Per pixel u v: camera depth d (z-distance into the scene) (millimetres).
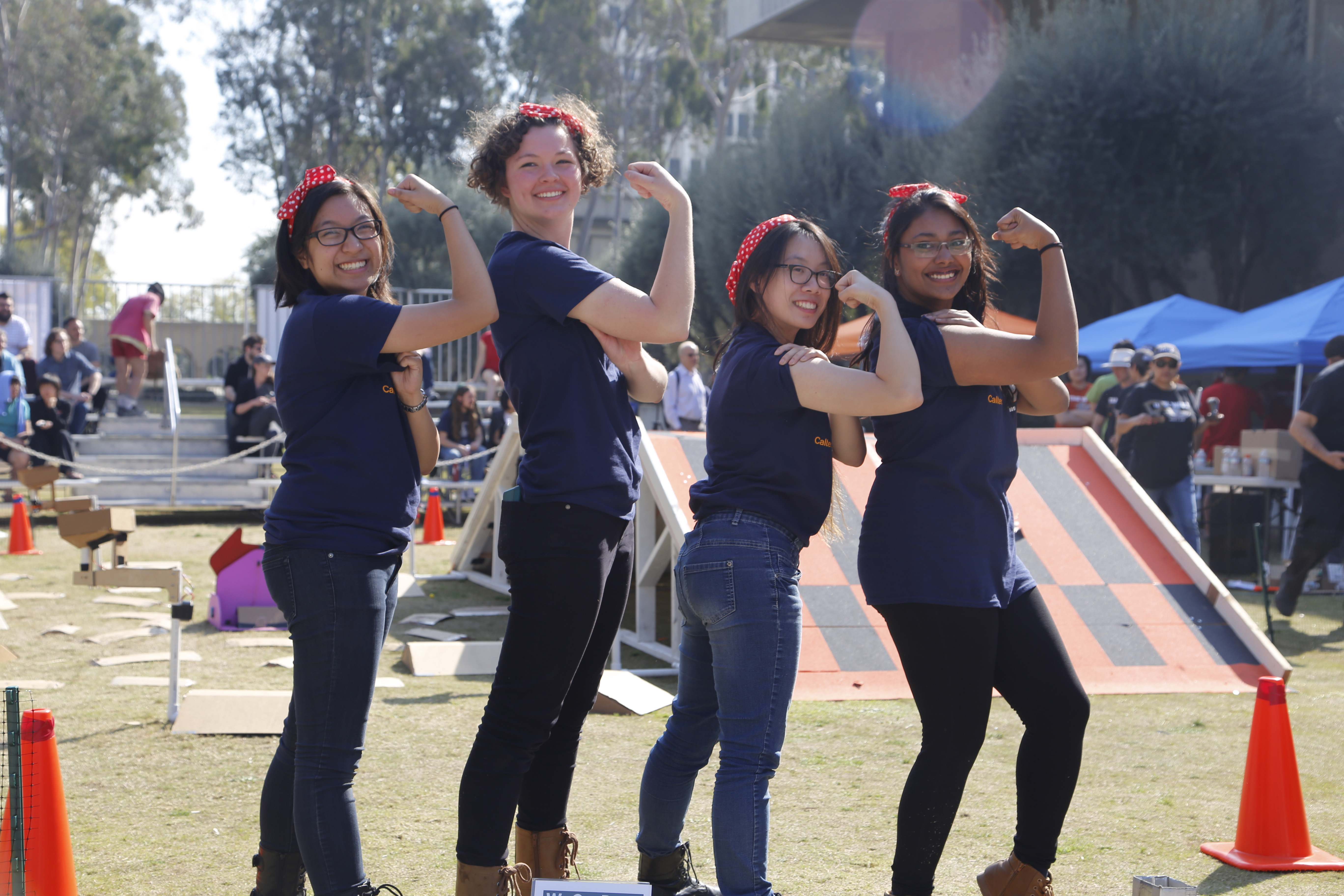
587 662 2947
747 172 25406
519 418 2840
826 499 2838
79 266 53344
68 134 45156
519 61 45250
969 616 2756
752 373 2752
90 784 4301
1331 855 3588
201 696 5281
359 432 2668
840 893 3293
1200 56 19641
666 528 6375
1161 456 9344
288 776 2811
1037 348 2752
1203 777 4434
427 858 3547
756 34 32844
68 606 8406
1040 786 2871
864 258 23062
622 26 45031
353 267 2764
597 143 3016
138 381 16797
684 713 3043
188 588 5375
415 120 45438
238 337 20031
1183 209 19578
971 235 3006
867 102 25797
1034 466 6910
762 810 2695
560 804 2998
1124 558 6465
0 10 43594
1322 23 20797
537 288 2725
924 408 2803
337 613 2596
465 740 4953
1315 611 8648
